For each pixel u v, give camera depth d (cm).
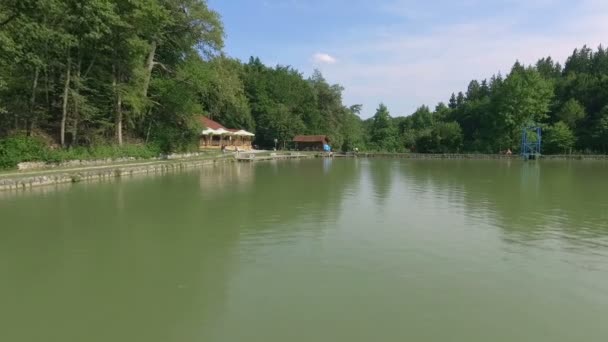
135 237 1205
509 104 7644
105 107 3412
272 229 1313
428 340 632
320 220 1457
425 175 3384
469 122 9288
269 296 789
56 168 2623
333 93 9500
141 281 864
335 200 1922
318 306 745
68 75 2825
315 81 9594
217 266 954
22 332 653
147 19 3091
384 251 1076
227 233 1258
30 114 2783
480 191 2291
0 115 2680
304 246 1120
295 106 8919
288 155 6350
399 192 2236
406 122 11206
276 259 1007
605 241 1185
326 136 8544
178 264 968
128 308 738
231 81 4303
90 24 2655
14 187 2058
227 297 783
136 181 2598
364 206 1761
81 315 711
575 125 7494
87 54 3130
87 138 3303
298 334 647
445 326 673
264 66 9869
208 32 3938
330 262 984
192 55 4091
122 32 2977
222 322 684
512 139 7644
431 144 8475
